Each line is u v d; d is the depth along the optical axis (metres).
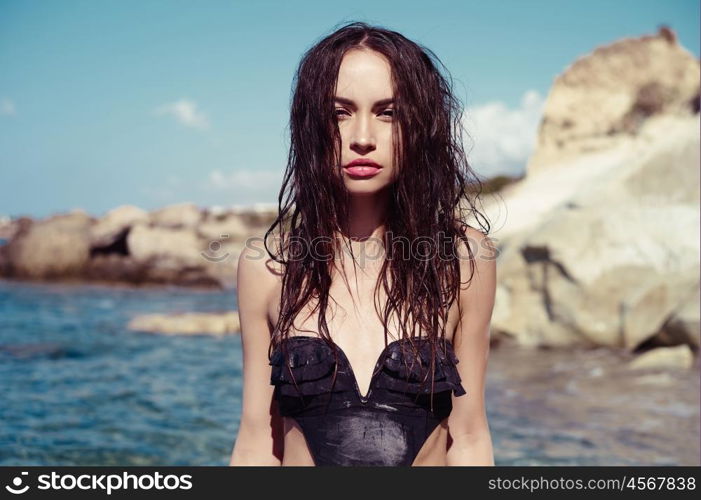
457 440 1.94
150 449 6.67
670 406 7.80
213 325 15.87
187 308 21.92
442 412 1.77
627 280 11.59
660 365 10.05
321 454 1.71
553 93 28.36
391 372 1.73
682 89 27.69
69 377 10.42
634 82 27.92
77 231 31.00
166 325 15.96
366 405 1.72
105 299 24.64
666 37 28.16
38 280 30.39
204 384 10.02
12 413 8.12
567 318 11.98
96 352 12.83
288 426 1.79
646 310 11.38
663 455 6.04
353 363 1.76
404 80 1.76
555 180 25.41
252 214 34.31
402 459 1.69
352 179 1.77
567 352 11.75
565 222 12.26
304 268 1.82
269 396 1.95
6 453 6.50
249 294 1.92
